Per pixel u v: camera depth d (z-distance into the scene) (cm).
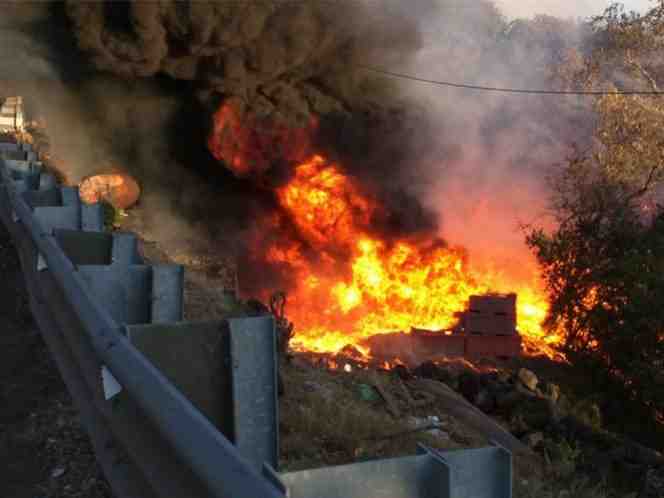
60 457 318
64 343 365
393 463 160
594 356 1484
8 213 655
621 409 1318
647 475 689
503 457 167
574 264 1619
